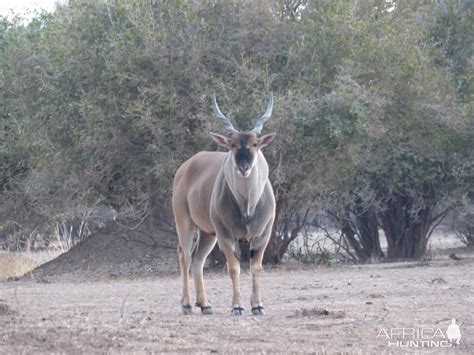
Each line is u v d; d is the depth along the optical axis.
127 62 64.75
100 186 67.94
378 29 69.94
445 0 84.44
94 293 49.75
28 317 34.91
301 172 65.69
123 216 67.25
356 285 50.72
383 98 66.56
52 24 72.50
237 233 37.88
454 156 76.19
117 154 66.12
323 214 81.75
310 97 65.38
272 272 64.44
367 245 83.62
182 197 41.41
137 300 45.53
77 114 67.00
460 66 83.38
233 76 65.62
